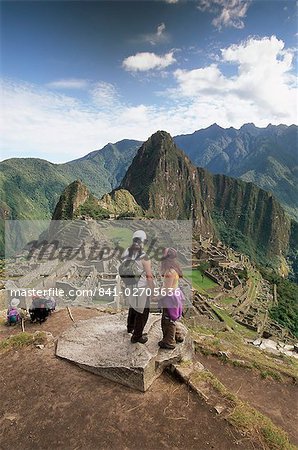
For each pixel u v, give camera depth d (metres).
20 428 4.50
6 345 6.57
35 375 5.56
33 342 6.64
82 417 4.63
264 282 69.06
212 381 5.39
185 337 6.21
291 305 57.69
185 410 4.77
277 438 4.48
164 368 5.57
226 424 4.56
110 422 4.53
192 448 4.18
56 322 9.34
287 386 7.35
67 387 5.22
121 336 6.21
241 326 32.25
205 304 34.38
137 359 5.29
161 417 4.62
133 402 4.88
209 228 191.50
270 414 6.12
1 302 11.66
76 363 5.71
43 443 4.24
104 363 5.44
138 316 5.60
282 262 197.00
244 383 7.29
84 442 4.24
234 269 61.69
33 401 4.98
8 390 5.25
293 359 14.12
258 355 10.73
